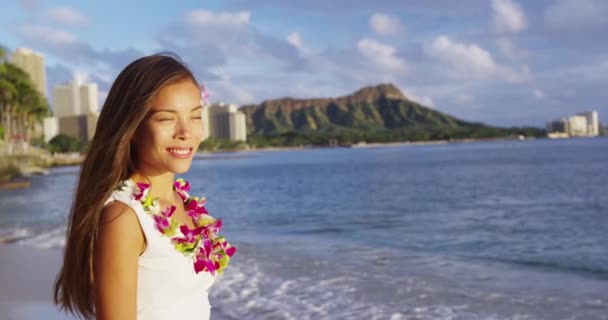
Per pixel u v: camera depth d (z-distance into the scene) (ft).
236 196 81.82
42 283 21.34
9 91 197.77
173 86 4.36
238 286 21.40
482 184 89.51
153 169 4.71
